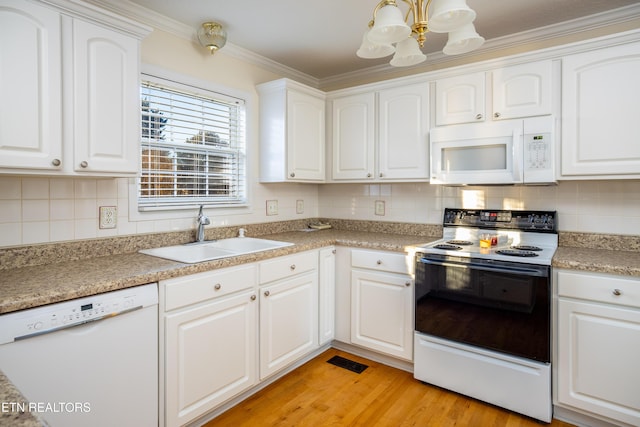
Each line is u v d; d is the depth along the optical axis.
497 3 2.08
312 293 2.54
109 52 1.68
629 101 1.88
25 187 1.72
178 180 2.43
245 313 2.04
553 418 1.95
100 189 1.99
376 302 2.52
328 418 1.96
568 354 1.86
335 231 3.21
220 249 2.32
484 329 2.05
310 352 2.63
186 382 1.74
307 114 2.92
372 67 3.13
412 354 2.37
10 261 1.65
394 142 2.70
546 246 2.33
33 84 1.45
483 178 2.28
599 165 1.96
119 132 1.73
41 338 1.28
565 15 2.22
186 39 2.40
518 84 2.18
